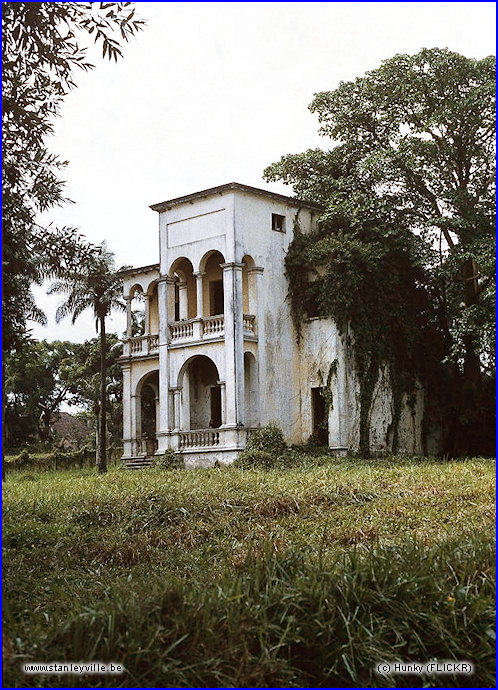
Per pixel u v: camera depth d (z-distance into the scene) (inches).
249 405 1318.9
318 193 1499.8
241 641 293.9
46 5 450.6
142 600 310.7
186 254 1373.0
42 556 517.3
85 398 2484.0
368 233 1378.0
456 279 1423.5
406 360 1419.8
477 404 1414.9
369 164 1381.6
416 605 320.2
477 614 317.7
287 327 1379.2
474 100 1347.2
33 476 1612.9
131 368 1519.4
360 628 305.9
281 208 1398.9
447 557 359.3
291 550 364.8
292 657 301.6
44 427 2603.3
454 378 1466.5
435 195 1392.7
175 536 569.6
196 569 430.9
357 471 965.2
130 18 433.4
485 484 737.0
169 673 277.0
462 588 327.9
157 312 1555.1
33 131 492.4
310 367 1366.9
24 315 555.5
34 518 672.4
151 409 1930.4
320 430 1380.4
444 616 316.8
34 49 480.1
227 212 1312.7
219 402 1445.6
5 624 323.3
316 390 1391.5
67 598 370.0
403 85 1398.9
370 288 1363.2
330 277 1328.7
